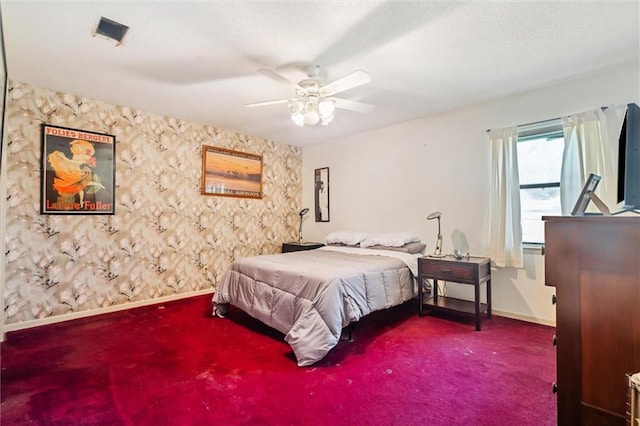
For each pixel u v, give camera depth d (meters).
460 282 2.90
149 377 1.98
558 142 2.94
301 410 1.64
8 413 1.61
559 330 1.12
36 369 2.08
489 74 2.66
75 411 1.63
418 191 3.86
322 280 2.37
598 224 1.05
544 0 1.74
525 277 3.03
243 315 3.25
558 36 2.09
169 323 2.99
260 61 2.41
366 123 4.05
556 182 2.95
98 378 1.96
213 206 4.23
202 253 4.12
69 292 3.08
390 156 4.16
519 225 2.99
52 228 2.99
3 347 2.42
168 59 2.38
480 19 1.90
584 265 1.08
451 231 3.56
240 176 4.55
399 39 2.11
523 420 1.55
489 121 3.28
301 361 2.12
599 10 1.82
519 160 3.16
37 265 2.91
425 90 3.00
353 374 2.01
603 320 1.05
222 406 1.68
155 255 3.68
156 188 3.69
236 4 1.75
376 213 4.32
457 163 3.52
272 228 4.99
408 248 3.58
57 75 2.66
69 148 3.08
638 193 1.24
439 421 1.55
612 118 2.58
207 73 2.61
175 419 1.57
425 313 3.28
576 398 1.09
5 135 2.49
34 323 2.88
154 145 3.67
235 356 2.28
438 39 2.12
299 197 5.41
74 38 2.09
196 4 1.75
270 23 1.93
